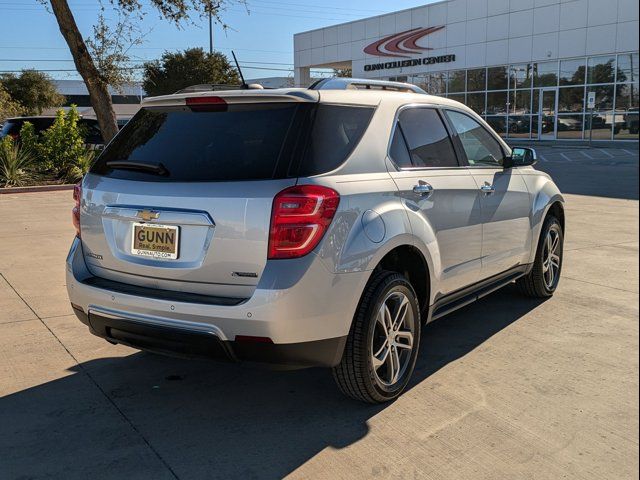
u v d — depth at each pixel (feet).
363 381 11.35
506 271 16.44
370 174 11.48
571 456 10.14
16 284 20.38
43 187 47.60
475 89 109.19
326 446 10.55
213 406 12.10
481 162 15.72
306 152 10.51
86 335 15.85
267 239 10.02
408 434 10.90
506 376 13.26
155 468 9.91
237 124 11.05
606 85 91.09
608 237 28.19
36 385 12.95
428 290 12.88
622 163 65.72
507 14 102.01
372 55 126.93
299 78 148.05
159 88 173.68
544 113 99.60
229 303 10.19
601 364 13.85
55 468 9.89
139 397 12.47
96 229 11.87
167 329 10.63
